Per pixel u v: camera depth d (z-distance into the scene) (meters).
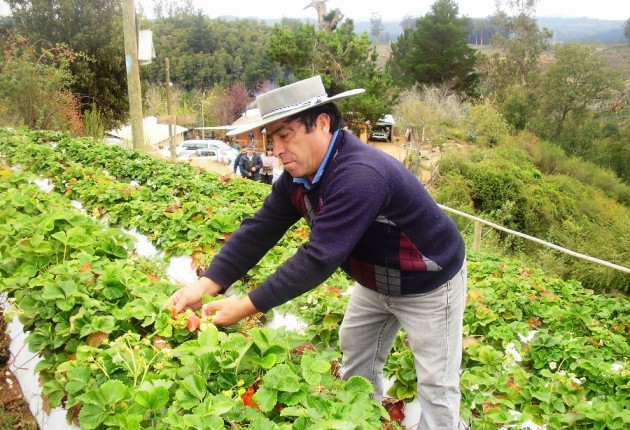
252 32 79.12
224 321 2.39
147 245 4.99
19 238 3.48
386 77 26.59
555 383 3.42
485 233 14.43
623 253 14.38
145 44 13.23
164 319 2.54
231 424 2.00
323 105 2.12
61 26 19.83
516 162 24.02
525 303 5.15
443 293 2.28
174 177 7.82
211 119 49.72
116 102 21.16
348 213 2.02
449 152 22.91
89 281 2.93
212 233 4.71
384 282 2.31
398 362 3.13
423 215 2.14
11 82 14.08
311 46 25.59
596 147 34.81
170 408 2.01
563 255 14.84
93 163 8.46
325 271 2.04
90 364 2.26
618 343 4.73
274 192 2.56
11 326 3.44
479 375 3.36
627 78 46.12
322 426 1.81
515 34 48.50
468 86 47.12
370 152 2.12
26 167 7.73
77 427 2.39
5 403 3.00
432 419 2.44
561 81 37.97
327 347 3.41
